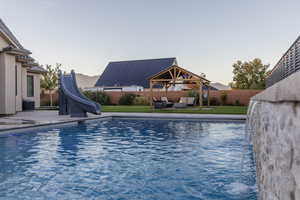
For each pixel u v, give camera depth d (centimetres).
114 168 484
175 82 2145
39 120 1039
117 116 1348
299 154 131
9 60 1240
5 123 918
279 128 176
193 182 408
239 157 566
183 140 771
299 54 427
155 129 1000
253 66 3909
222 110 1647
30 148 648
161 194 360
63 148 655
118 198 345
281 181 165
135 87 3419
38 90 1905
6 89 1214
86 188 381
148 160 541
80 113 1215
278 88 167
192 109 1762
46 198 343
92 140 769
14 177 429
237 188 383
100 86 3725
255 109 460
